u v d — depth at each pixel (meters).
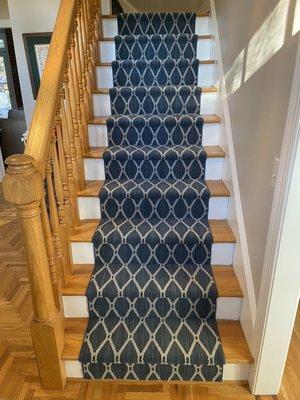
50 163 1.33
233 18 1.94
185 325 1.62
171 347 1.50
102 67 2.46
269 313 1.29
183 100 2.31
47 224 1.33
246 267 1.55
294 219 1.11
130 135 2.18
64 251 1.65
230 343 1.53
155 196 1.89
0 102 7.52
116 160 2.04
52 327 1.39
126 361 1.47
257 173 1.43
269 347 1.36
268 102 1.30
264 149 1.34
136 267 1.78
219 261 1.80
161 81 2.49
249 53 1.59
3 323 1.96
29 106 3.61
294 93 1.00
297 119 0.99
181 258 1.79
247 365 1.49
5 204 3.82
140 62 2.43
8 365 1.66
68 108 1.67
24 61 3.41
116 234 1.77
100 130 2.19
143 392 1.51
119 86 2.49
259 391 1.48
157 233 1.78
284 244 1.16
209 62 2.43
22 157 1.12
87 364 1.50
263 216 1.34
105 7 3.07
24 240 1.23
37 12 3.20
